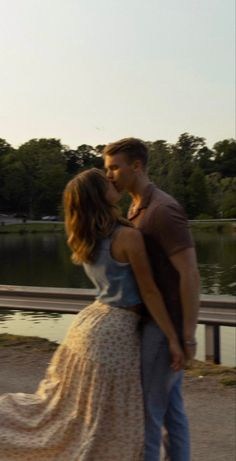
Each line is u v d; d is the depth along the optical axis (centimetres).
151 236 318
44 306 741
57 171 12406
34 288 761
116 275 316
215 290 1889
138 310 321
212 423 471
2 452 333
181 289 311
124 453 314
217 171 13612
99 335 315
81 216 319
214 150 14025
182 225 313
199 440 440
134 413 317
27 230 10169
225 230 8819
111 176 329
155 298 313
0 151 13350
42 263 3562
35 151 12706
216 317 647
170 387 328
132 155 326
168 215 312
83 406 319
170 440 344
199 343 860
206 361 656
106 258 316
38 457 329
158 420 324
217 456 413
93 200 318
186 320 312
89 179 322
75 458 317
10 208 12544
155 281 321
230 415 486
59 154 12700
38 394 342
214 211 10362
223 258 3734
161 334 320
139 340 322
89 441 314
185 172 11181
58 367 331
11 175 12275
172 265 318
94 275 324
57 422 327
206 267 2942
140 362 321
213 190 10775
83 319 326
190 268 310
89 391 316
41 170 12400
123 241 312
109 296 320
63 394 327
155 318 315
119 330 316
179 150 11825
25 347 706
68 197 324
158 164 10531
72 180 327
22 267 3225
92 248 318
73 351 323
